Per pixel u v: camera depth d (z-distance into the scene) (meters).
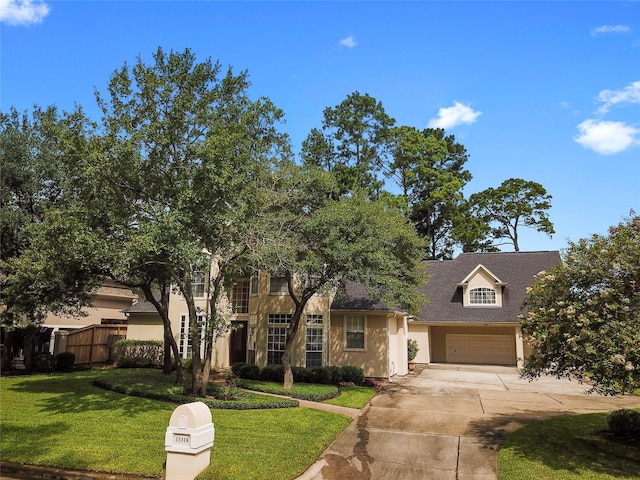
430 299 29.23
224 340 23.39
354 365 21.02
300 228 15.84
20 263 16.38
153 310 26.03
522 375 10.62
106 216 12.02
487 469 9.02
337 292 20.50
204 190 12.01
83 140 11.70
